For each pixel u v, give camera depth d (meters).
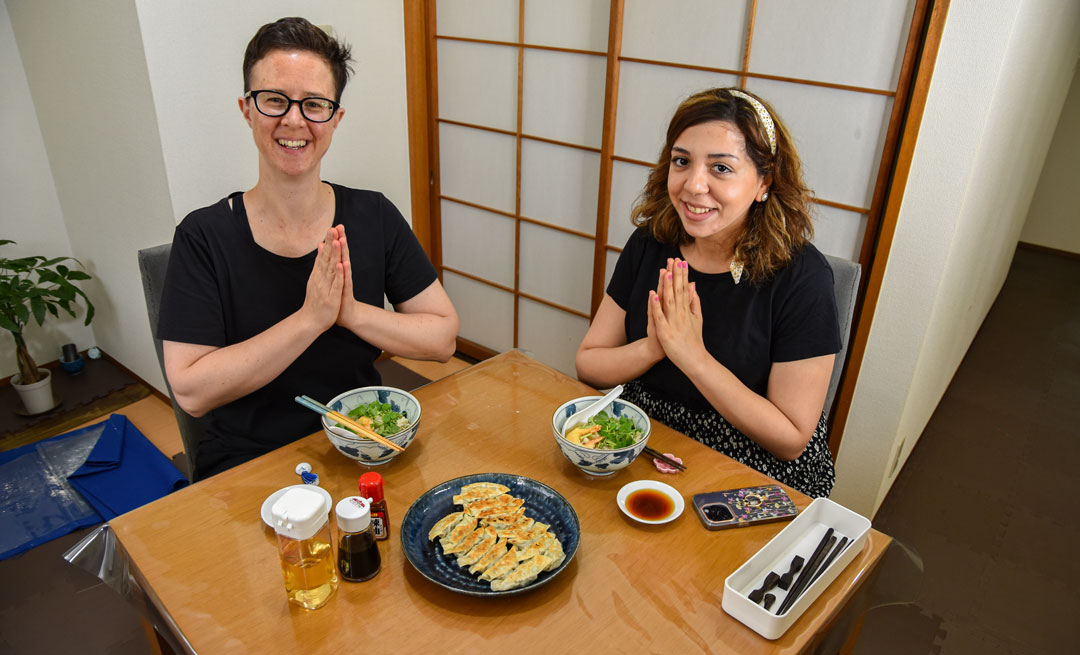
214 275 1.31
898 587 1.05
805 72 1.96
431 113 2.98
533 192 2.79
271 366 1.25
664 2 2.17
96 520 2.14
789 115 2.03
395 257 1.52
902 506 2.38
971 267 2.39
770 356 1.38
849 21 1.84
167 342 1.27
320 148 1.25
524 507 1.06
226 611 0.88
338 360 1.44
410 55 2.83
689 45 2.17
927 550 2.17
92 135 2.46
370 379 1.53
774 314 1.36
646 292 1.49
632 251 1.54
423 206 3.14
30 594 1.87
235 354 1.24
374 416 1.22
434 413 1.32
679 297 1.25
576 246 2.73
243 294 1.33
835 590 0.94
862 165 1.93
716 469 1.19
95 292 2.93
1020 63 1.91
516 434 1.27
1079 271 5.14
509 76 2.68
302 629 0.85
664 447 1.25
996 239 3.08
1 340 2.86
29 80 2.67
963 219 1.82
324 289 1.22
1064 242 5.44
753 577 0.95
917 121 1.73
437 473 1.15
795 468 1.40
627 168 2.45
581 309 2.81
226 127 2.32
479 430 1.28
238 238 1.31
